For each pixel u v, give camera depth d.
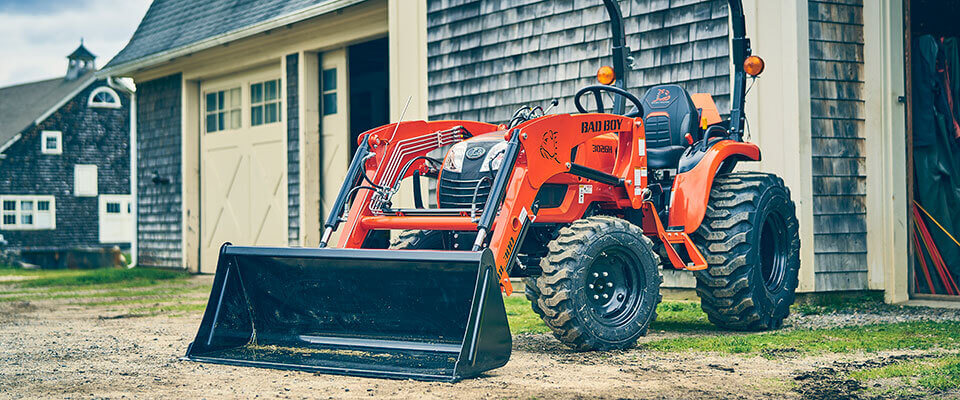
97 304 9.20
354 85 13.70
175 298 9.87
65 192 30.53
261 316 4.89
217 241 13.60
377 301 4.57
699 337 5.59
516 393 3.90
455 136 5.69
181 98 14.00
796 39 7.05
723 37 7.40
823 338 5.47
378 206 5.20
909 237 7.57
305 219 11.76
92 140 31.05
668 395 3.86
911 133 7.63
